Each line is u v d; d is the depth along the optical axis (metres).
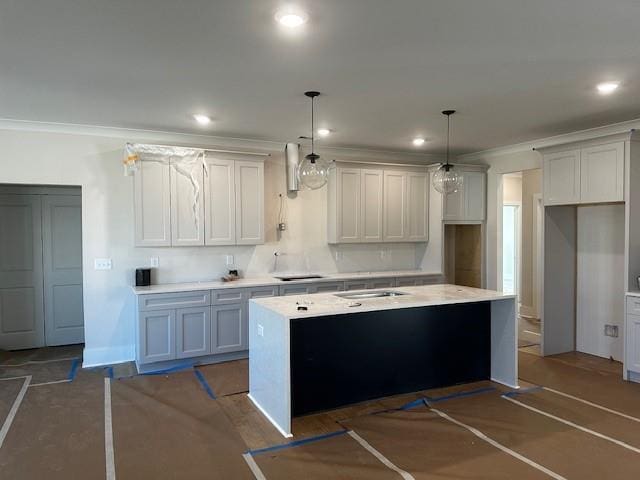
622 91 3.62
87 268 4.78
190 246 5.03
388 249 6.48
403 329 3.93
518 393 3.94
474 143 5.76
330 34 2.56
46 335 5.55
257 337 3.69
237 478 2.60
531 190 7.05
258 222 5.29
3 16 2.32
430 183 6.37
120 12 2.29
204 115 4.30
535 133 5.16
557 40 2.66
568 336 5.30
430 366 4.07
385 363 3.86
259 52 2.81
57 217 5.56
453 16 2.35
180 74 3.19
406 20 2.39
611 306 4.99
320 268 5.99
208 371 4.58
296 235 5.83
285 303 3.60
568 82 3.40
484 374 4.32
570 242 5.29
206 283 5.12
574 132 5.08
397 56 2.89
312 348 3.54
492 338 4.31
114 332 4.91
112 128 4.79
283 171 5.72
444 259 6.69
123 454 2.89
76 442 3.05
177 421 3.39
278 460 2.81
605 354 5.05
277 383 3.29
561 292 5.23
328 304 3.54
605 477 2.58
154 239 4.78
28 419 3.42
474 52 2.84
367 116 4.38
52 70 3.10
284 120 4.52
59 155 4.63
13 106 3.96
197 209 4.96
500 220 6.29
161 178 4.80
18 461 2.80
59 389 4.07
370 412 3.54
